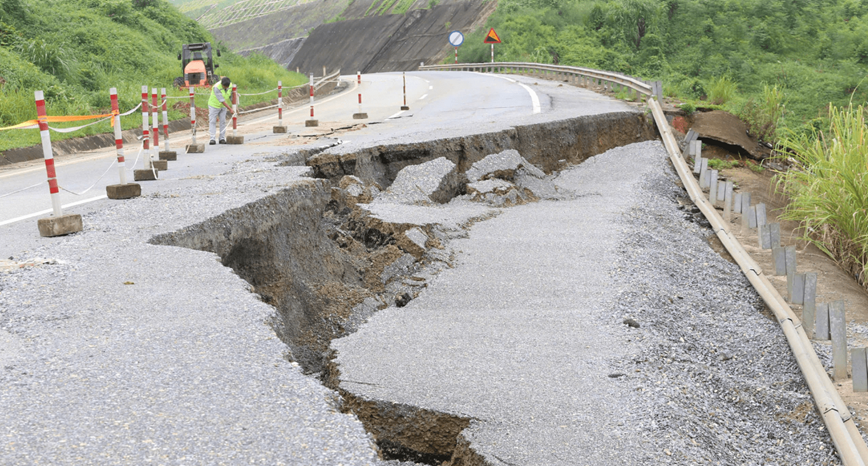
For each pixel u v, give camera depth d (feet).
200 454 9.46
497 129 45.57
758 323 23.47
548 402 14.85
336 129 56.54
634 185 44.60
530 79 103.55
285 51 349.82
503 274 26.23
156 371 12.02
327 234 30.22
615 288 24.14
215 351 12.92
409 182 37.42
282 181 27.81
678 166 48.75
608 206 39.06
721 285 27.91
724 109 64.03
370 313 24.06
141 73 93.66
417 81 114.01
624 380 16.42
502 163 42.04
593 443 13.19
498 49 179.42
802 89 142.20
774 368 19.93
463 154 42.22
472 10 238.89
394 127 57.00
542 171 46.14
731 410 16.87
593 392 15.55
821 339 20.75
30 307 15.17
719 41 176.35
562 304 22.75
